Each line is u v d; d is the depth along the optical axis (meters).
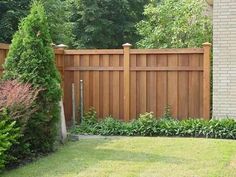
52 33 17.59
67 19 21.41
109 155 6.95
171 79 10.15
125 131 9.34
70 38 20.05
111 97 10.54
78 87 10.73
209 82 9.84
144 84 10.30
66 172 5.85
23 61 7.10
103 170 5.90
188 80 10.04
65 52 10.74
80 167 6.11
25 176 5.69
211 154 6.92
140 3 26.09
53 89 7.33
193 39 12.57
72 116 10.64
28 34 7.17
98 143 8.11
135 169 5.94
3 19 15.26
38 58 7.16
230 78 9.77
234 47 9.74
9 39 15.34
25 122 6.49
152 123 9.30
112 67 10.50
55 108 7.46
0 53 7.85
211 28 12.53
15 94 6.25
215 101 9.90
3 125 5.92
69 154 7.10
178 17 12.96
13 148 6.49
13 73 7.09
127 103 10.34
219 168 5.97
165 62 10.16
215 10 9.90
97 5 24.64
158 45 13.33
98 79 10.61
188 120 9.31
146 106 10.31
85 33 24.53
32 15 7.28
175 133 9.07
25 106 6.40
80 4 24.56
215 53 9.91
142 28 14.61
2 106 6.14
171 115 10.16
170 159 6.58
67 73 10.80
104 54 10.53
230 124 8.82
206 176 5.52
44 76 7.23
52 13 17.66
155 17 13.77
